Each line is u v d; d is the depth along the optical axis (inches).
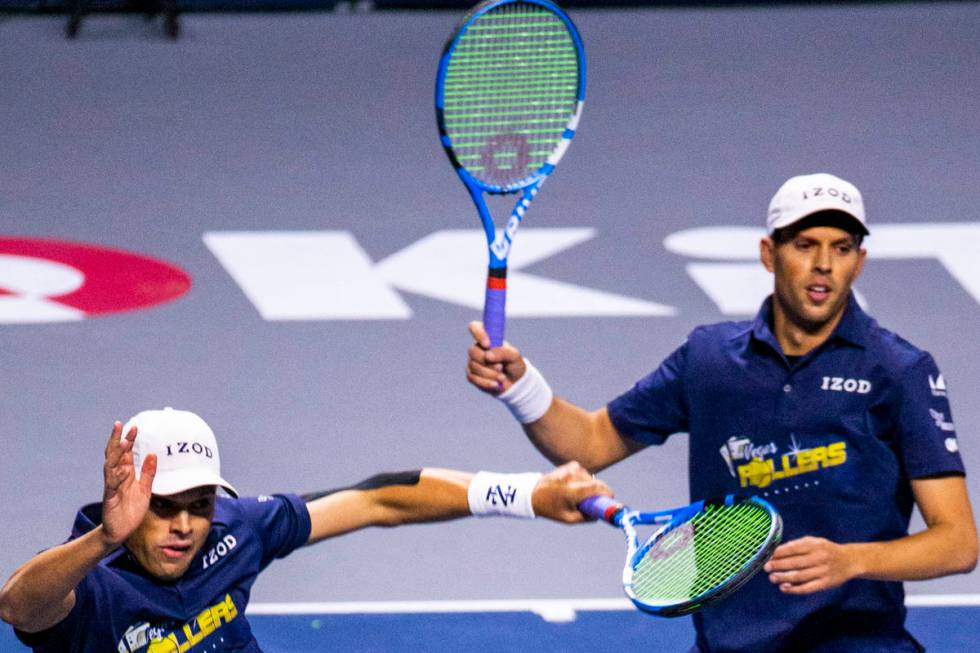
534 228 1838.1
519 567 1155.3
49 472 1285.7
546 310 1598.2
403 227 1847.9
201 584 718.5
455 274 1706.4
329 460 1306.6
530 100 832.9
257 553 738.8
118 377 1464.1
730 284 1663.4
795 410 742.5
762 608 756.0
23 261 1745.8
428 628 1056.8
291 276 1702.8
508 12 830.5
